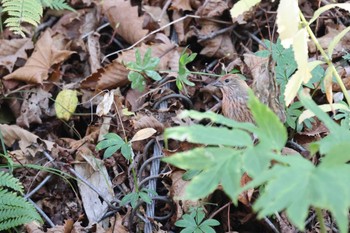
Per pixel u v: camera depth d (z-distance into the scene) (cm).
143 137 268
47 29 353
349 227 227
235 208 261
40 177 288
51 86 336
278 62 276
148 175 281
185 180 247
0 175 253
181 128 126
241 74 303
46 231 270
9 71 337
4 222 243
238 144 123
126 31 351
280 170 112
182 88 307
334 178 107
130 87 328
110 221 268
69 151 293
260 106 128
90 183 282
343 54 323
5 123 325
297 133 280
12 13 316
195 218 241
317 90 301
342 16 349
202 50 345
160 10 362
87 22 363
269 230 256
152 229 258
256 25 350
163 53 336
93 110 321
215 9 351
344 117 277
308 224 250
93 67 340
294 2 201
